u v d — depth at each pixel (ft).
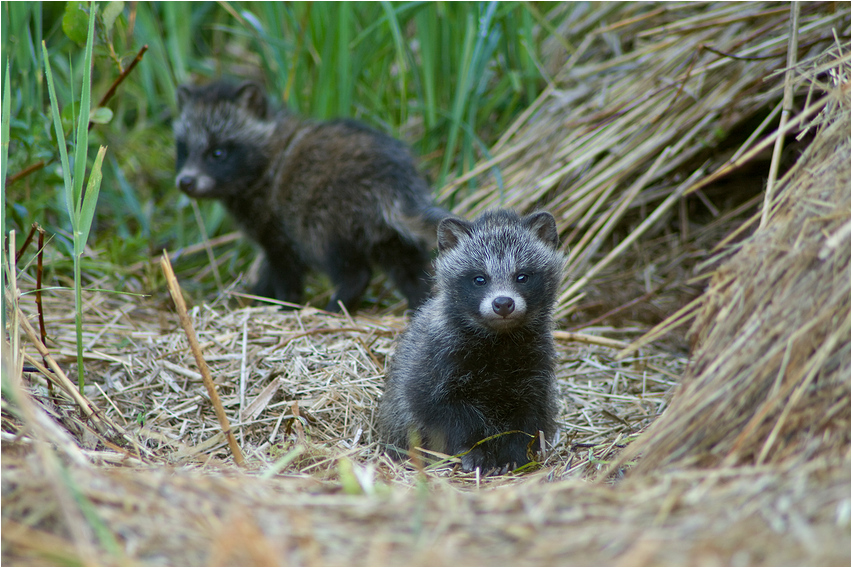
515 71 37.93
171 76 42.11
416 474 17.70
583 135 33.14
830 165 15.62
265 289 34.65
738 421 14.11
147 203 40.11
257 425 21.30
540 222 22.77
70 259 30.37
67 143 26.14
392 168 31.78
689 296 30.71
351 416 22.35
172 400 22.31
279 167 34.14
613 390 25.14
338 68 37.47
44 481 12.14
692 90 30.81
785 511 11.34
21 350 17.83
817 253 14.26
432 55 36.55
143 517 11.68
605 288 32.27
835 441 12.88
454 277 21.94
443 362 20.93
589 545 10.95
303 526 11.60
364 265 32.53
